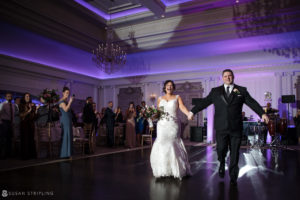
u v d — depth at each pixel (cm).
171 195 262
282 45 875
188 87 1150
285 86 955
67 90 526
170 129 358
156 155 355
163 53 1086
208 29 880
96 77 1334
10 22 719
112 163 480
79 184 311
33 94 950
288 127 903
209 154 622
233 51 965
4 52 818
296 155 600
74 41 935
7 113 567
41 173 380
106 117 809
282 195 261
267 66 969
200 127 1041
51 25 808
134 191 279
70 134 522
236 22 830
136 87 1280
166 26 939
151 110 369
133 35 1007
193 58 1062
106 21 983
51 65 1014
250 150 713
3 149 543
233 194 264
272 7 762
